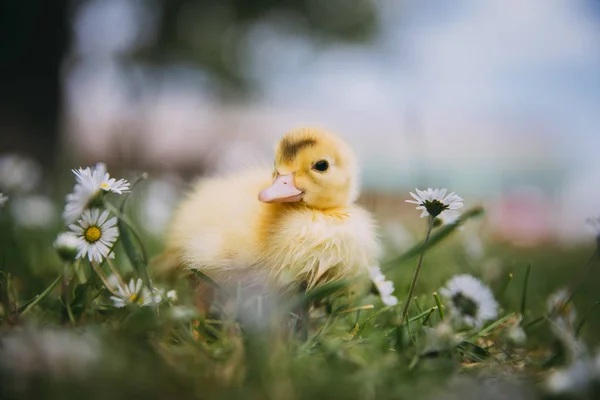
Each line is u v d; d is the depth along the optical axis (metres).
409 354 0.35
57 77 1.22
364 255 0.42
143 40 1.98
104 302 0.41
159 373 0.32
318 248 0.40
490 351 0.39
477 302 0.40
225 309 0.38
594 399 0.32
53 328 0.35
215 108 2.26
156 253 0.58
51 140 1.21
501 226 1.04
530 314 0.47
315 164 0.42
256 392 0.31
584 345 0.38
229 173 0.49
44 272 0.50
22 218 0.66
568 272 0.65
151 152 1.58
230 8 2.06
